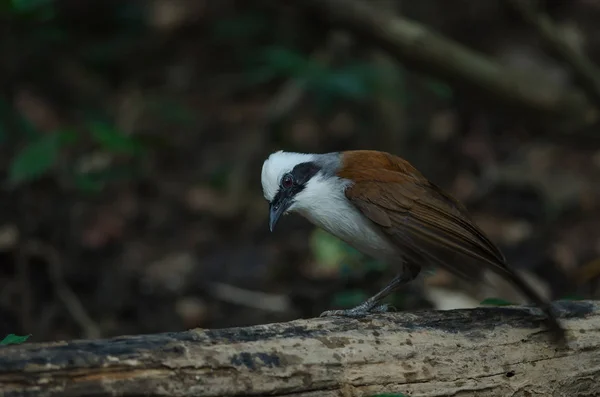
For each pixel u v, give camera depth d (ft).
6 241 36.88
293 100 50.16
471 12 58.03
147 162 48.75
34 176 38.11
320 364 19.30
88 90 53.57
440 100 52.42
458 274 24.85
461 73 43.91
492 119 51.75
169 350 18.21
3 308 34.88
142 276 40.16
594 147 47.70
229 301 38.27
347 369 19.54
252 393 18.56
